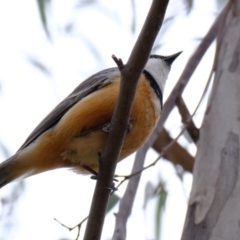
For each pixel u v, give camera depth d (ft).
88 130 23.99
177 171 31.40
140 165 27.40
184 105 28.66
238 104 21.45
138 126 24.23
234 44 23.21
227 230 18.95
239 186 19.67
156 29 17.79
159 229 30.42
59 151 24.63
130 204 25.93
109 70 26.45
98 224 20.10
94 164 25.05
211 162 20.45
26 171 25.59
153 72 28.94
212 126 21.34
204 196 19.81
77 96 25.07
